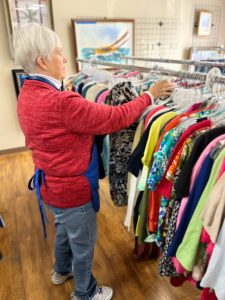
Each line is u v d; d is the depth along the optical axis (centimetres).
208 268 85
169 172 95
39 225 204
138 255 166
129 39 349
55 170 99
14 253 177
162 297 143
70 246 130
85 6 314
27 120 92
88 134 96
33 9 288
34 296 146
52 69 93
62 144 93
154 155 101
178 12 377
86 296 129
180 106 112
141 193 122
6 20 282
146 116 112
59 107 86
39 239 189
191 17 391
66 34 316
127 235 190
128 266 164
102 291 141
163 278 155
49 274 160
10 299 144
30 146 102
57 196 104
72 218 109
